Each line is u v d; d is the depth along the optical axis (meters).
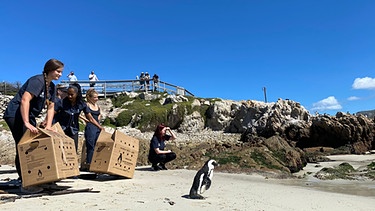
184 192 6.19
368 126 27.28
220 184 7.76
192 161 11.98
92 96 8.68
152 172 9.95
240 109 31.17
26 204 4.62
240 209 5.00
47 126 5.79
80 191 5.65
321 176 10.95
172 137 11.08
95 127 8.67
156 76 34.97
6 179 7.13
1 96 26.34
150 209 4.66
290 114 30.31
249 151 12.74
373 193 7.88
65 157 5.50
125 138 7.76
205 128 31.45
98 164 7.48
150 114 29.66
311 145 27.95
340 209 5.69
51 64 5.56
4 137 16.16
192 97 34.84
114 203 4.92
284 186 8.36
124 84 34.84
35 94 5.40
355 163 16.42
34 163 5.20
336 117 28.91
